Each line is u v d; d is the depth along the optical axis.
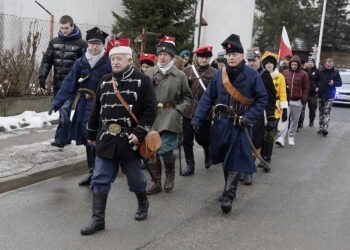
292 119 9.34
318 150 9.00
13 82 8.82
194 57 6.77
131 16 16.11
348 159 8.23
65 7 15.05
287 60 10.65
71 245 3.97
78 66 5.46
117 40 4.19
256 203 5.38
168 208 5.04
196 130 5.15
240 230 4.49
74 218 4.60
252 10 22.30
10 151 6.54
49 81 9.66
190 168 6.52
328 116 10.91
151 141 4.23
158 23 15.80
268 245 4.16
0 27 10.64
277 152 8.59
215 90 5.06
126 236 4.21
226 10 22.06
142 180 4.43
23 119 8.54
